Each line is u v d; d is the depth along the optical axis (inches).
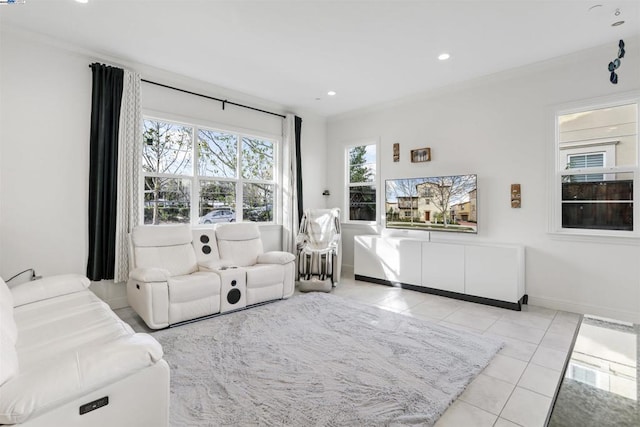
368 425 64.1
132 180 138.6
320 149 227.3
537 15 103.7
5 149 113.6
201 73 152.1
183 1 97.5
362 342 102.3
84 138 130.0
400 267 174.1
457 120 167.2
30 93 117.9
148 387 50.6
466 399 74.4
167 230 138.9
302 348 97.9
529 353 97.4
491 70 148.1
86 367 45.6
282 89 173.2
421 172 181.8
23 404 39.5
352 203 219.0
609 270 126.3
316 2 97.7
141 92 143.0
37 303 90.7
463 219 162.9
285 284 150.7
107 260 133.1
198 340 103.7
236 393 74.4
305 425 64.0
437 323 121.8
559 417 50.1
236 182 183.9
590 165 132.1
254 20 107.9
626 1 95.9
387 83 164.1
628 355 71.1
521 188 147.0
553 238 138.8
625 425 47.8
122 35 118.1
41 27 113.0
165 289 113.0
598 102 127.3
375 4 98.6
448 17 105.3
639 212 121.6
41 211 120.7
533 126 143.3
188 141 163.8
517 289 135.7
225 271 131.0
